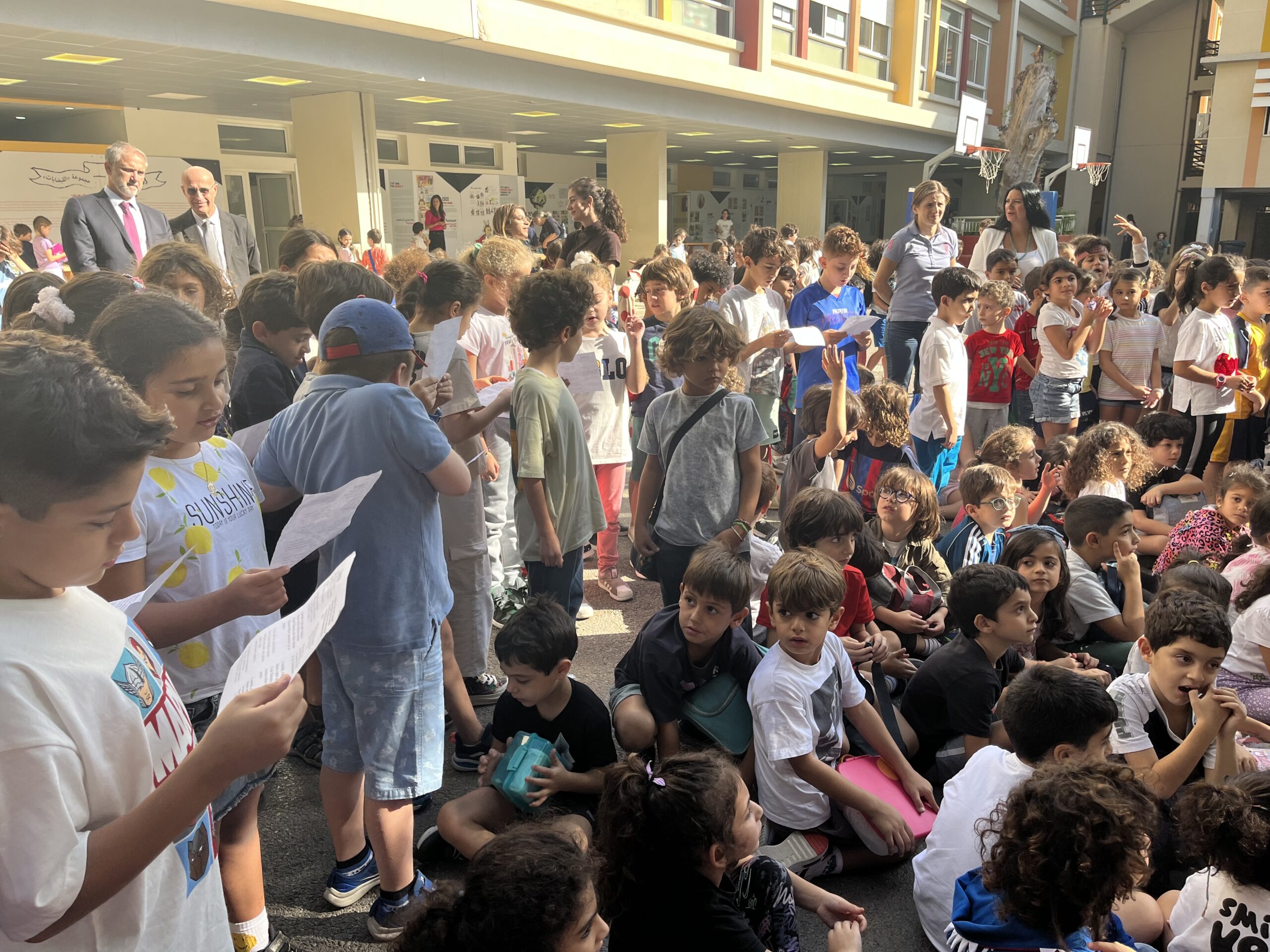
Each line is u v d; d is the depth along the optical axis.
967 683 2.77
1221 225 24.77
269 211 16.16
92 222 5.61
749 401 3.24
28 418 0.89
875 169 32.09
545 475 3.12
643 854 1.74
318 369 2.32
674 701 2.78
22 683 0.94
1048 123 21.36
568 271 3.13
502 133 18.86
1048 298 6.06
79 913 0.96
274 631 1.22
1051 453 4.51
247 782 1.87
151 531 1.69
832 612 2.55
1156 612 2.59
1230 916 1.90
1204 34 28.73
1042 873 1.68
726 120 17.27
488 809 2.43
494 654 3.83
